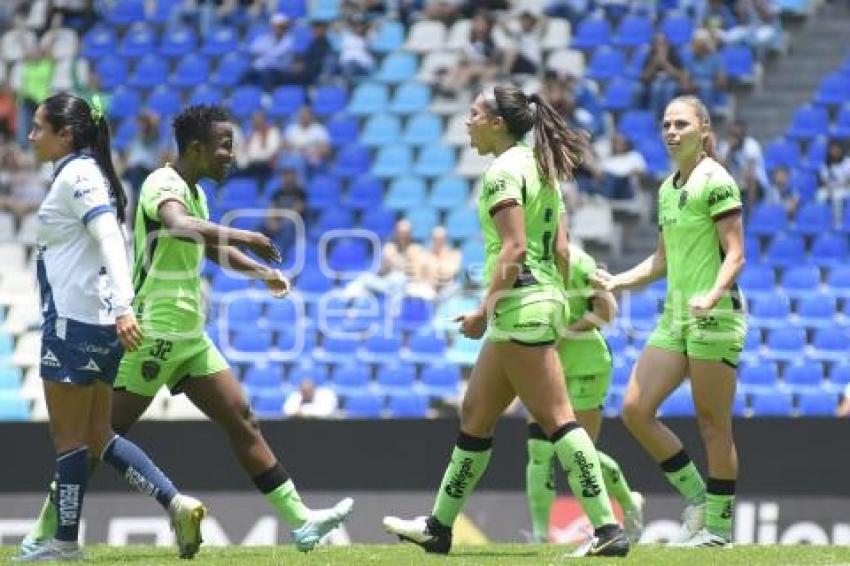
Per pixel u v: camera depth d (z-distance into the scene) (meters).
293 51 65.19
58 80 67.25
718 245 27.16
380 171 60.94
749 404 48.31
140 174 60.62
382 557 24.05
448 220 57.91
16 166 63.28
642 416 27.94
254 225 57.41
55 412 22.61
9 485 36.84
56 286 22.38
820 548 26.77
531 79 62.53
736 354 27.19
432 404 49.06
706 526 27.88
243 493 36.34
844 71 63.31
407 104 63.28
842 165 58.16
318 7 67.75
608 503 23.58
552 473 32.62
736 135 56.88
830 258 55.12
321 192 59.41
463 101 62.97
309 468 36.72
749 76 62.97
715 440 27.42
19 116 66.06
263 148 60.38
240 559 23.56
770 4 64.56
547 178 23.56
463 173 60.69
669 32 64.12
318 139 60.94
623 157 57.44
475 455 24.72
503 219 22.98
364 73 64.62
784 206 55.94
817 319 51.19
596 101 60.16
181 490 36.47
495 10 65.75
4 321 51.88
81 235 22.41
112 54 68.12
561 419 23.56
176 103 65.31
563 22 64.81
